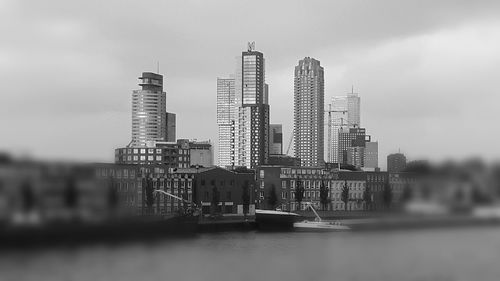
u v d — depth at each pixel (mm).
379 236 198625
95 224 177750
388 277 130250
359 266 140875
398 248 171375
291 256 153750
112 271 129875
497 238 188750
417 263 146375
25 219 174125
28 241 166500
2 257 146375
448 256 156625
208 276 126438
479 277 131375
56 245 168375
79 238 173625
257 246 174500
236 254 156500
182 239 193500
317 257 153000
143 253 156000
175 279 123000
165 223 193875
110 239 179125
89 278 122562
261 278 125938
